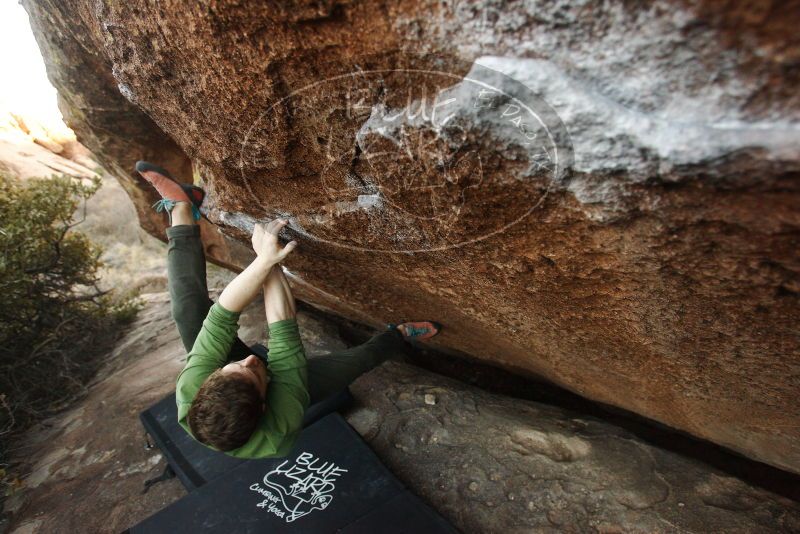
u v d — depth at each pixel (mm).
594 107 742
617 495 1696
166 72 1215
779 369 1137
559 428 2035
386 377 2549
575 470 1822
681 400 1641
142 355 3873
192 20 1003
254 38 975
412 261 1521
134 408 2797
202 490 1920
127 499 2164
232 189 1580
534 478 1828
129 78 1337
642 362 1482
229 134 1287
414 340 2922
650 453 1832
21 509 2303
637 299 1136
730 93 631
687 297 1038
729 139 656
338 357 1946
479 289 1512
